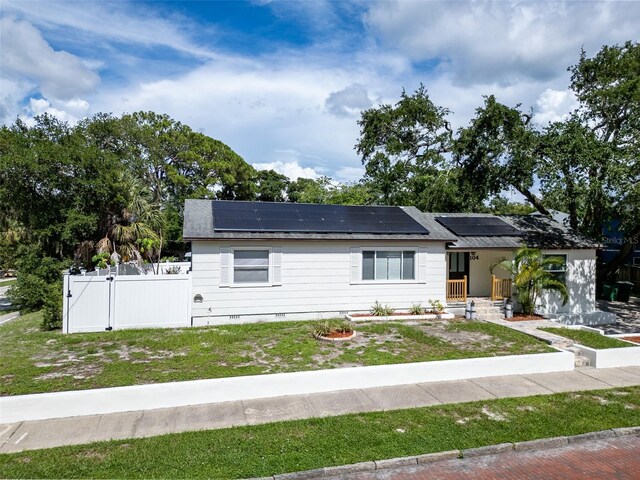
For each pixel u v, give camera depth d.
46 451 5.69
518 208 44.53
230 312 13.57
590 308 17.78
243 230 13.55
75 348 10.32
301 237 13.90
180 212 35.97
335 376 8.27
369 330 12.56
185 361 9.30
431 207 26.61
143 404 7.23
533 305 15.92
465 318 15.13
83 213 19.70
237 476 5.17
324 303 14.56
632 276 27.11
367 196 32.66
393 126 28.69
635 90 18.44
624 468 5.66
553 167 17.98
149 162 34.28
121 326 12.50
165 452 5.68
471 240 16.58
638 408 7.55
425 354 10.16
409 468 5.59
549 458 5.92
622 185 16.34
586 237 18.48
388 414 7.10
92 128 30.62
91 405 6.98
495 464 5.73
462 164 22.84
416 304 15.50
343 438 6.18
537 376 9.37
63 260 19.30
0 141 19.70
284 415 7.02
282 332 12.18
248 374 8.48
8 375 8.27
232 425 6.60
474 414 7.17
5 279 41.06
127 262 18.97
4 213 20.78
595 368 10.10
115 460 5.45
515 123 20.09
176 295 12.99
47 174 18.83
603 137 20.50
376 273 15.15
